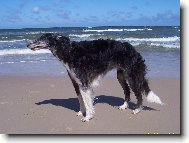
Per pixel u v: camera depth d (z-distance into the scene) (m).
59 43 2.52
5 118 2.51
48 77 4.10
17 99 3.06
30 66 4.96
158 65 4.72
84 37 10.62
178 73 4.11
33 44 2.59
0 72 4.47
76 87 2.58
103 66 2.53
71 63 2.49
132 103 2.89
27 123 2.40
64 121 2.45
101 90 3.35
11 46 8.10
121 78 2.71
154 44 7.69
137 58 2.59
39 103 2.92
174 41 8.84
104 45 2.53
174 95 3.07
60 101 3.00
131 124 2.35
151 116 2.51
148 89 2.65
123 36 10.89
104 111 2.66
